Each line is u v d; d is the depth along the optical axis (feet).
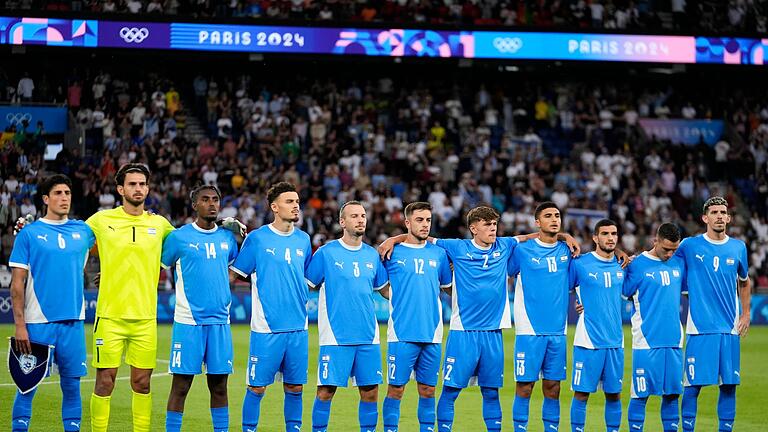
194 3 178.09
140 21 163.22
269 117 187.11
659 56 180.34
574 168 188.34
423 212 60.59
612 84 208.64
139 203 57.88
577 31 177.78
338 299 59.21
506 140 190.29
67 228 56.85
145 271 57.47
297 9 184.14
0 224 153.79
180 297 57.47
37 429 64.59
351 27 171.53
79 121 175.73
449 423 61.57
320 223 168.66
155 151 172.35
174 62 190.80
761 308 166.50
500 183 183.42
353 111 193.26
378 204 171.94
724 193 194.49
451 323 61.77
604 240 62.18
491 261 61.36
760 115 208.33
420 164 184.34
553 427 62.08
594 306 62.08
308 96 191.93
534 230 175.52
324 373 58.90
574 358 62.44
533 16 192.24
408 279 60.54
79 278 57.16
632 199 185.37
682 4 199.31
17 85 180.96
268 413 72.95
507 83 206.28
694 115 208.85
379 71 201.57
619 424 62.49
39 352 55.31
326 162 182.39
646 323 62.64
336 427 68.08
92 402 56.54
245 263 58.80
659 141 198.59
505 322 61.87
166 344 119.55
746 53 183.01
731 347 64.28
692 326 64.34
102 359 56.29
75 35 160.56
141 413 57.52
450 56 174.29
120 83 183.11
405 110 195.83
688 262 64.75
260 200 169.37
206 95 188.85
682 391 62.90
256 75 195.83
